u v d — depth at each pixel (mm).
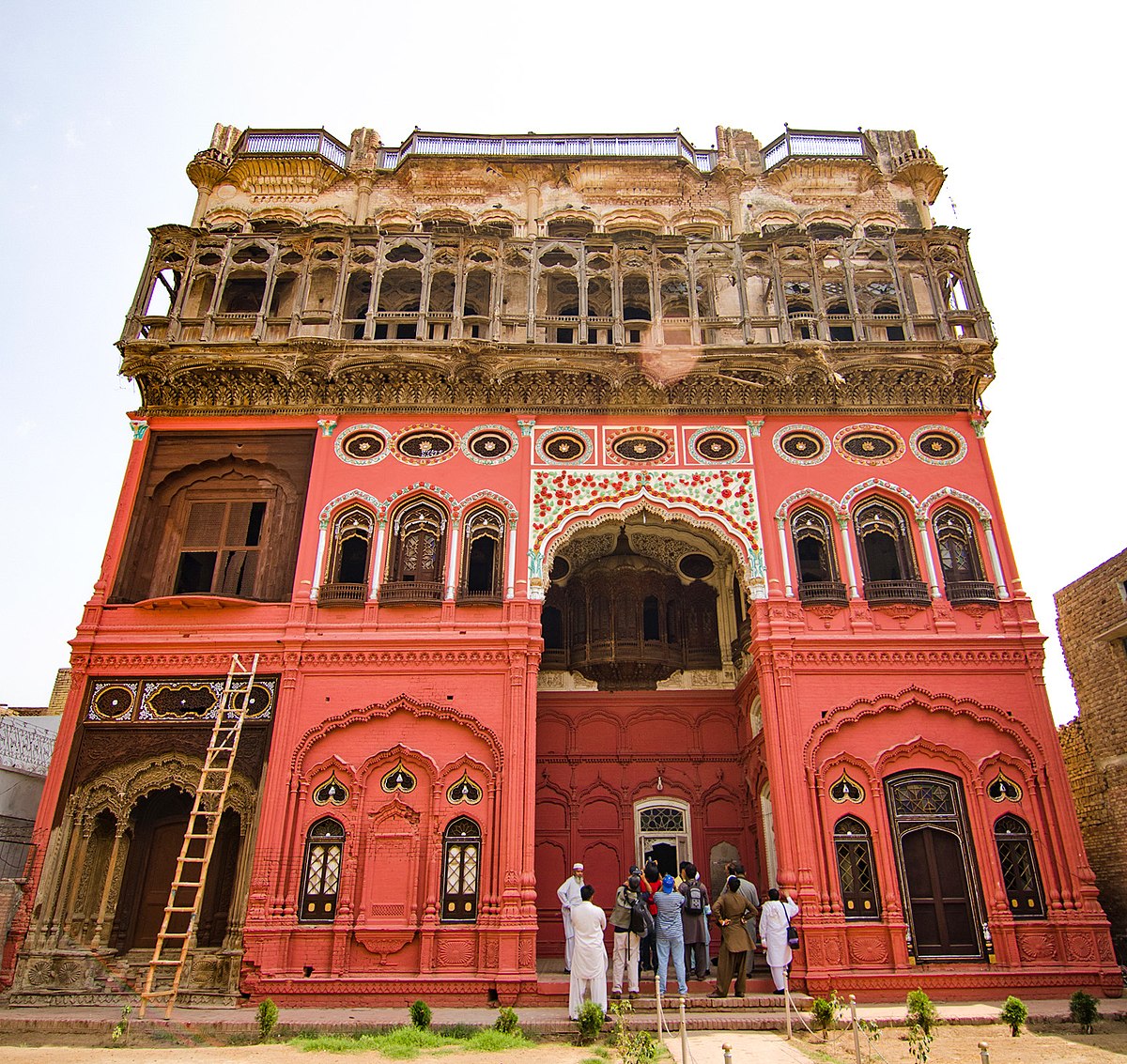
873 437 15828
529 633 13914
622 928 11227
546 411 15852
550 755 16719
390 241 16922
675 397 15961
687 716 17156
